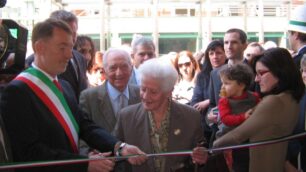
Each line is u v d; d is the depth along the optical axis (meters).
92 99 2.92
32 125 1.97
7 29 2.21
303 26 3.31
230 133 2.35
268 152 2.25
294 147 2.45
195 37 7.57
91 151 2.45
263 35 7.53
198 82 4.23
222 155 2.20
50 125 2.02
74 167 1.99
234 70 2.88
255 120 2.26
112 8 7.24
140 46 3.78
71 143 2.14
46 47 2.08
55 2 6.16
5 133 1.91
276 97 2.25
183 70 5.06
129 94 2.96
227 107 2.82
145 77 2.21
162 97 2.22
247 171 2.21
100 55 5.39
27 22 5.52
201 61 5.85
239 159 2.21
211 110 3.42
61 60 2.12
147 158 2.17
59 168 1.98
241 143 2.29
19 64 2.32
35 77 2.06
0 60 2.19
